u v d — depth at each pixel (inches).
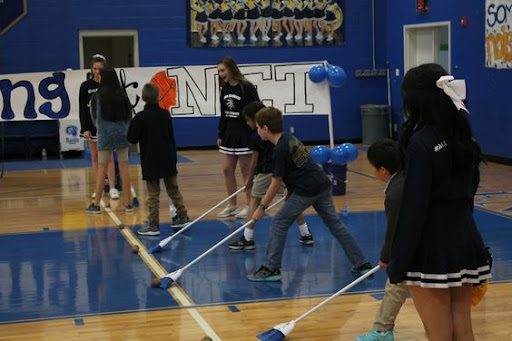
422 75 151.2
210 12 768.3
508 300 263.0
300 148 284.4
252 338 228.2
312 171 287.0
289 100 497.0
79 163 681.0
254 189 342.3
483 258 156.2
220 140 415.8
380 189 506.9
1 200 494.9
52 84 558.3
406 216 148.8
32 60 743.1
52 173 620.7
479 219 402.0
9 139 721.0
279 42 783.1
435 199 151.2
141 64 764.0
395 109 795.4
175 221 394.3
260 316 250.8
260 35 778.8
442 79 148.4
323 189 289.6
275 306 261.9
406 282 153.7
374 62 807.1
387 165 204.8
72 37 749.3
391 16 793.6
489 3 620.1
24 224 413.7
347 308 259.0
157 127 376.8
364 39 803.4
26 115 557.3
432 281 150.7
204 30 769.6
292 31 784.9
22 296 279.6
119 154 437.1
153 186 378.3
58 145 728.3
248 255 335.9
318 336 230.5
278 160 282.2
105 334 235.1
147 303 267.7
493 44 617.3
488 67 629.0
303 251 342.3
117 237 377.4
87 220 422.3
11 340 231.5
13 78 553.9
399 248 149.9
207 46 770.8
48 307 265.3
